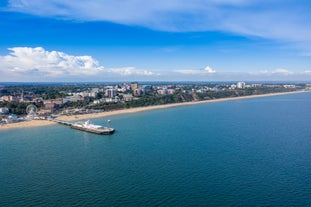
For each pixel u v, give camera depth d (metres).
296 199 95.75
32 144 180.50
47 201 97.69
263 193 100.12
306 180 110.44
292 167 124.75
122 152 154.25
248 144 165.38
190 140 177.38
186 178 113.94
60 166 133.00
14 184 112.56
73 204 95.25
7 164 137.50
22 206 94.69
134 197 99.00
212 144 165.88
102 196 100.31
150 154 148.00
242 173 118.12
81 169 128.12
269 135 190.75
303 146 160.38
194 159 137.38
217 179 112.38
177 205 93.06
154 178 114.69
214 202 94.56
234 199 96.25
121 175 119.12
